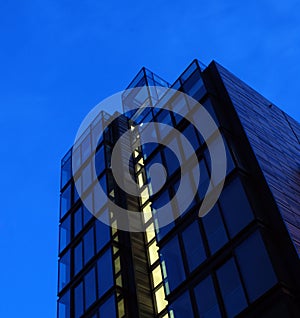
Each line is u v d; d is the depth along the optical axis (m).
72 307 27.94
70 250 31.64
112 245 27.78
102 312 25.36
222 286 19.48
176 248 22.83
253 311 17.83
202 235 21.86
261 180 21.64
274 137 26.41
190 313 20.12
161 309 25.08
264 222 19.88
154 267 27.05
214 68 28.59
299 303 17.27
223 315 18.75
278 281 17.52
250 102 27.91
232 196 21.47
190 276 21.14
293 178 23.84
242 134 24.06
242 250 19.56
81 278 28.78
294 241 18.98
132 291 25.69
